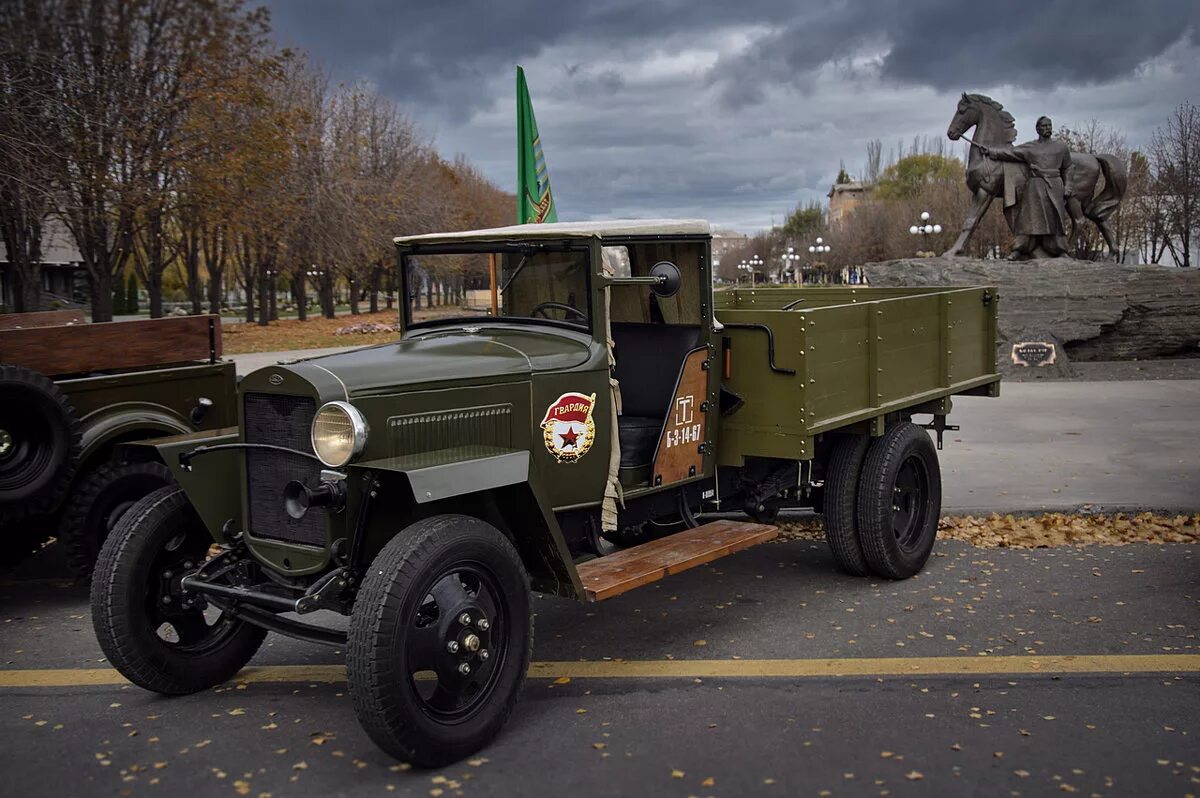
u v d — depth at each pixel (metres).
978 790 3.60
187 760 4.00
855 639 5.28
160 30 20.42
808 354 5.47
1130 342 19.20
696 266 5.56
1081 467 9.69
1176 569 6.47
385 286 69.81
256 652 5.21
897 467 6.19
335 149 42.00
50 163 18.64
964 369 7.18
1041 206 20.80
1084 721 4.19
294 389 4.21
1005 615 5.62
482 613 4.02
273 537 4.43
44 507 5.70
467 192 73.44
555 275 5.17
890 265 20.92
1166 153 36.56
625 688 4.68
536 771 3.85
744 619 5.66
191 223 31.34
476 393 4.55
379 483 4.21
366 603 3.71
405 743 3.74
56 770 3.92
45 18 17.06
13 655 5.32
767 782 3.70
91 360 6.17
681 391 5.45
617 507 5.21
